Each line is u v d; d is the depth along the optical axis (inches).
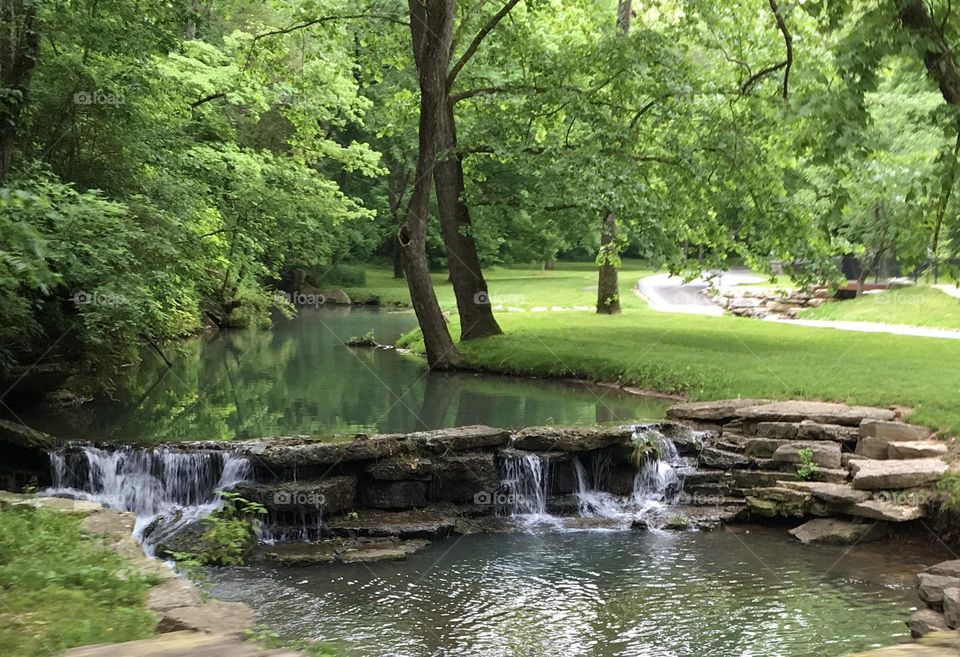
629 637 340.2
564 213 908.6
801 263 877.8
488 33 990.4
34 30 623.8
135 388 815.7
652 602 377.1
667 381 745.0
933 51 331.0
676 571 417.7
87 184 715.4
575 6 1049.5
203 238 856.3
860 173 597.9
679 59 898.7
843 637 335.6
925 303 1215.6
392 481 510.3
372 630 346.6
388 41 1034.7
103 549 298.5
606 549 455.5
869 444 509.4
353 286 2071.9
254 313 1412.4
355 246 2149.4
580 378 824.3
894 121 1026.1
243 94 1073.5
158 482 517.7
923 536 443.2
